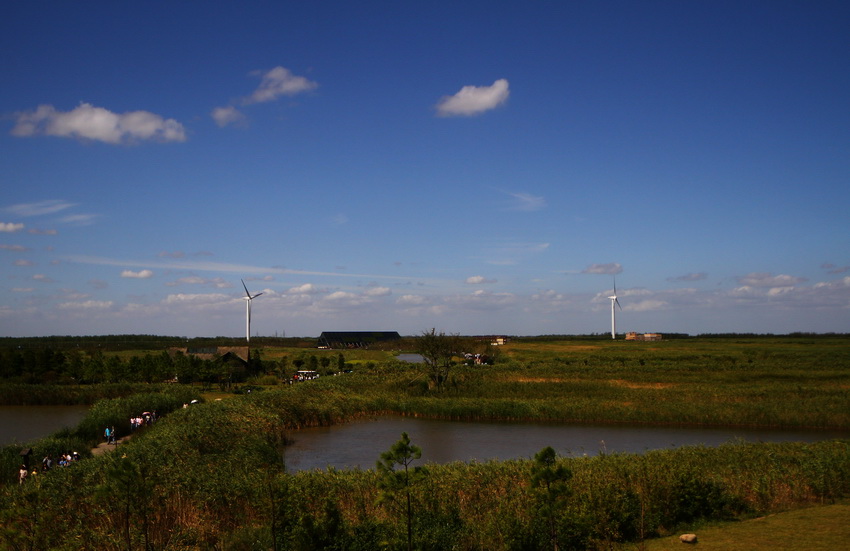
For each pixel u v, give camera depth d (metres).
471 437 50.47
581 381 76.12
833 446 32.59
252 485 24.16
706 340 190.62
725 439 47.12
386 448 46.44
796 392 61.22
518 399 65.00
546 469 17.03
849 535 19.17
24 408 72.31
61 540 19.64
